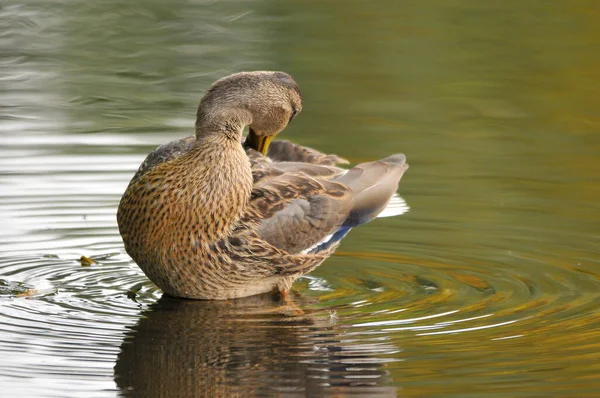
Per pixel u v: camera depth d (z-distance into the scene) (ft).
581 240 40.91
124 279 37.17
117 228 42.47
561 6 78.79
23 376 27.25
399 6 80.12
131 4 80.48
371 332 31.07
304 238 36.52
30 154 50.57
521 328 31.19
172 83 63.62
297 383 27.02
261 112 36.78
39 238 40.98
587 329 30.96
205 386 26.78
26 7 77.30
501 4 79.66
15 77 64.34
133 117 57.26
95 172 48.49
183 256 33.99
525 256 39.29
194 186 33.83
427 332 30.94
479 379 26.94
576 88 63.21
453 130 56.59
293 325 31.89
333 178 39.09
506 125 57.47
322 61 67.87
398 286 36.27
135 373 27.61
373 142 54.03
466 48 70.23
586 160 51.75
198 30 73.97
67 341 30.09
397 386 26.58
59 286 35.91
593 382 26.68
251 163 37.99
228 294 35.32
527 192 47.11
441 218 44.01
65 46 70.90
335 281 37.09
